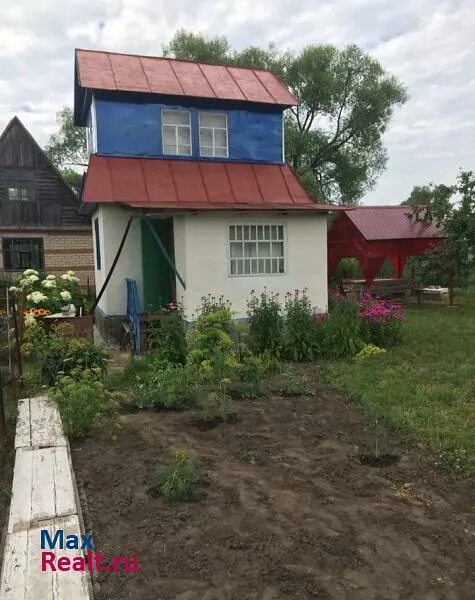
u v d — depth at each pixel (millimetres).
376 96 29062
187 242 10195
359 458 4977
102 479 4629
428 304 16984
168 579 3176
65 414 5816
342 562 3285
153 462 4945
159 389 6770
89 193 10719
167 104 11930
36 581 3152
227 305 10523
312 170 30031
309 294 11250
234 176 12078
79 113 14516
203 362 6855
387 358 8945
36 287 13234
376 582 3098
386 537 3566
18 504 4117
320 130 30922
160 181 11367
